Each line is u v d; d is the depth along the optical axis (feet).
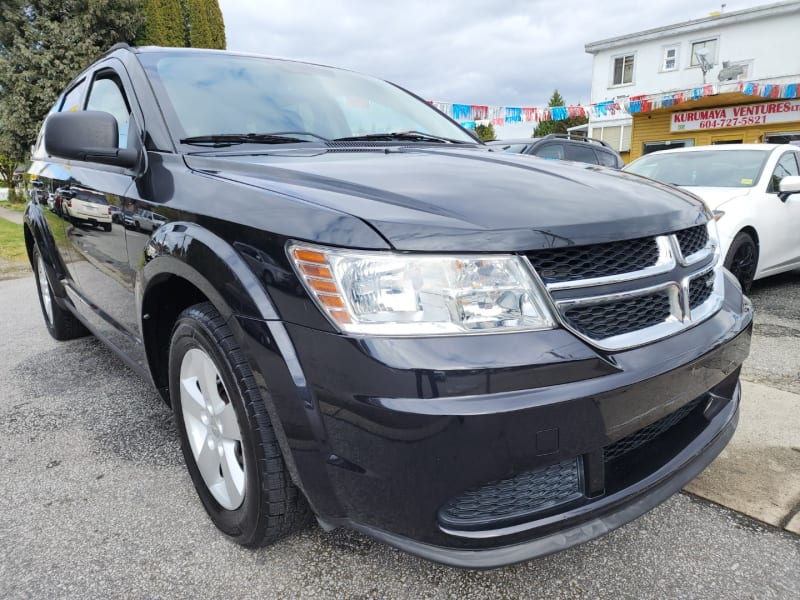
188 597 5.12
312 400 4.25
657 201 5.40
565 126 147.84
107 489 6.88
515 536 4.32
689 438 5.56
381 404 3.96
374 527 4.37
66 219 9.16
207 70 7.87
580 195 5.10
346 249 4.15
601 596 5.09
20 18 59.11
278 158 6.19
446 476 4.01
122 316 7.66
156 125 6.84
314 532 6.01
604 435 4.37
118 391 9.96
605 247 4.61
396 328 4.05
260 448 4.86
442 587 5.23
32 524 6.19
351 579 5.33
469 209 4.52
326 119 8.02
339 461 4.26
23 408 9.30
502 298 4.17
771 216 15.51
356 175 5.35
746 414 8.60
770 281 19.06
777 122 48.42
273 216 4.60
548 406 4.07
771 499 6.51
